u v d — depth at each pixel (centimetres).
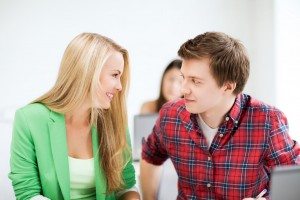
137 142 245
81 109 129
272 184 108
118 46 127
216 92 110
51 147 126
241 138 119
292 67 316
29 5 335
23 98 339
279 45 326
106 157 133
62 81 126
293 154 117
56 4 341
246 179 120
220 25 383
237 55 110
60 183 125
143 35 370
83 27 352
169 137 128
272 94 336
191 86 110
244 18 379
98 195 131
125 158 140
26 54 338
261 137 117
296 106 312
